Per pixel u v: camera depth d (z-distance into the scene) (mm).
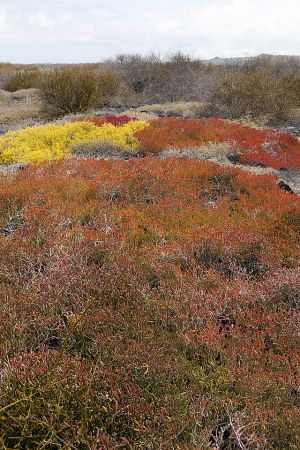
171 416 3160
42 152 12375
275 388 3523
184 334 4195
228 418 3250
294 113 20781
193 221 7262
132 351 3701
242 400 3414
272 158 12797
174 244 6094
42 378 3264
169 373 3580
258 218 7500
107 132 14727
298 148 14375
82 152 12812
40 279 4953
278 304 4746
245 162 12594
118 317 4238
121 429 3074
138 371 3521
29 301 4445
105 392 3211
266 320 4406
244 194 8680
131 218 7129
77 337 4020
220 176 9227
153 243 6469
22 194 7758
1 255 5504
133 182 8602
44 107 21844
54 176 9227
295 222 7273
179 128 15227
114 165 10102
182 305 4574
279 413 3367
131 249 5992
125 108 23953
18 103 26000
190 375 3623
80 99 21234
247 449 3002
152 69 28922
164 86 27562
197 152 12805
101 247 5609
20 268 5320
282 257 6145
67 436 2889
